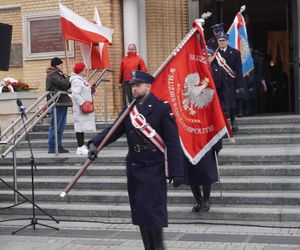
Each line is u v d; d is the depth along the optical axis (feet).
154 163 18.39
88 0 44.34
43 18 46.29
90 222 26.43
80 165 32.60
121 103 44.27
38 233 24.52
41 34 46.37
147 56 45.03
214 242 22.08
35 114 32.12
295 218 24.36
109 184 29.43
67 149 37.73
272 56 47.39
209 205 25.64
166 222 18.33
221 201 26.50
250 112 42.65
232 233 23.43
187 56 24.12
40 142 38.78
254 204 26.09
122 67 40.14
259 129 35.60
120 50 44.27
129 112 18.74
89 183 29.66
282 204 25.77
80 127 34.27
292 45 44.16
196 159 24.09
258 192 27.17
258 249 20.83
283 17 46.96
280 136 34.60
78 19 40.09
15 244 22.79
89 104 34.09
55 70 35.70
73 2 45.06
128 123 18.62
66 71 44.80
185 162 24.31
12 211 28.22
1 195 29.86
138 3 44.73
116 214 26.66
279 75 47.16
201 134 24.25
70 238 23.53
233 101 35.09
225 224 24.81
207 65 24.32
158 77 23.67
